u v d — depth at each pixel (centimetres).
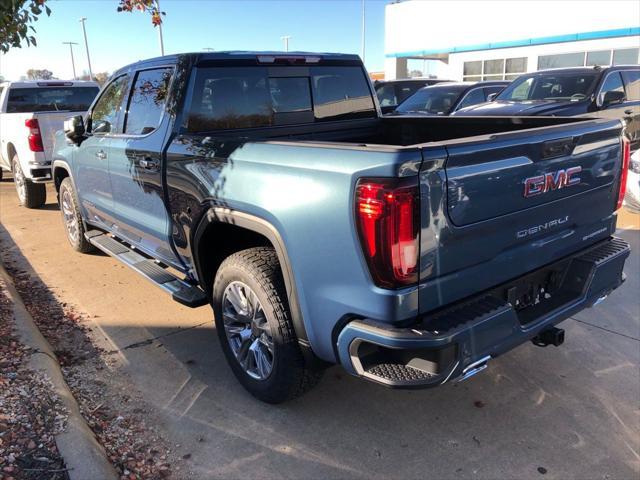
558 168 284
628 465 279
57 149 600
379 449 295
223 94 383
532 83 929
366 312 242
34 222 789
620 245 337
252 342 327
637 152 725
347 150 241
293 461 287
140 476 273
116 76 470
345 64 451
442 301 246
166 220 389
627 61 1975
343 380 361
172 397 343
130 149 413
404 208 223
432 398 340
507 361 379
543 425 312
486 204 250
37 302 494
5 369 342
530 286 298
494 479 272
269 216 281
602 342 401
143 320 455
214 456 290
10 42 415
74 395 341
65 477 254
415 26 2733
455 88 1089
